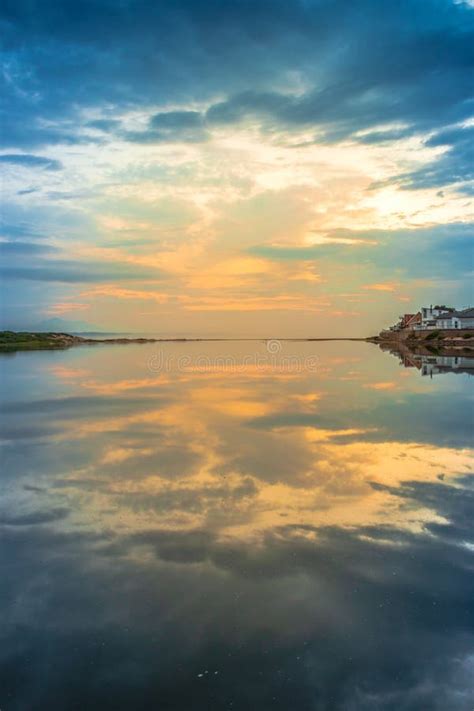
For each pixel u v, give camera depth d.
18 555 7.51
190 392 24.84
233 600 6.36
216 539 8.01
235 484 10.55
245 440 14.40
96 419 17.64
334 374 34.12
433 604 6.27
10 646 5.52
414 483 10.62
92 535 8.16
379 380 30.17
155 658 5.33
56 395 23.81
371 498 9.75
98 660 5.31
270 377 32.22
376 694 4.88
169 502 9.55
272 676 5.09
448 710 4.70
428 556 7.45
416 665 5.25
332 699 4.81
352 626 5.85
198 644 5.55
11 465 11.95
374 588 6.62
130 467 11.76
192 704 4.76
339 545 7.79
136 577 6.88
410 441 14.24
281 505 9.40
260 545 7.79
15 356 55.44
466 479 10.88
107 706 4.73
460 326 92.25
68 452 13.11
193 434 15.20
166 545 7.81
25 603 6.29
